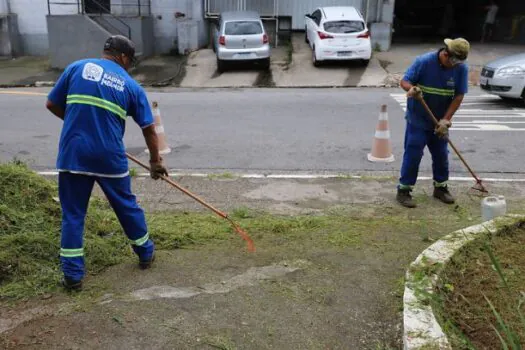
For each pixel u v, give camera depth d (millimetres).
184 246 4656
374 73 16484
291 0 20656
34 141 9078
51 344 3250
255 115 11125
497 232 4082
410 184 5785
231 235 4895
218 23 18531
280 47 19750
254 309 3629
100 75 3695
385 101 12625
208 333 3354
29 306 3668
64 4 19656
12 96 14039
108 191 3842
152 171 4195
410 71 5543
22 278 3973
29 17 20578
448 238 3947
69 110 3676
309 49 19078
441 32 23047
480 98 12766
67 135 3664
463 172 7164
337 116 10945
